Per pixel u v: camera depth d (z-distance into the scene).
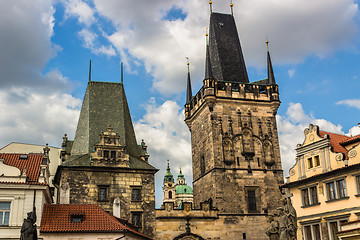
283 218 29.22
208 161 76.94
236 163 75.44
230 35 89.69
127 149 72.31
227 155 75.69
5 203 50.09
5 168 51.69
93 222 52.97
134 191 67.44
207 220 70.19
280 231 29.12
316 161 56.62
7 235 48.59
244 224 71.69
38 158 56.66
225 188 73.25
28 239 36.28
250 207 73.56
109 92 78.06
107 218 54.09
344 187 51.72
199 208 77.06
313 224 54.94
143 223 66.00
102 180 66.50
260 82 85.00
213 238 69.56
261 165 76.44
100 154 67.69
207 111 78.75
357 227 40.38
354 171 50.53
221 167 74.19
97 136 71.81
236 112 78.56
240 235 70.94
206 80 78.06
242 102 79.19
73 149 72.25
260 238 71.62
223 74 84.25
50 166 84.75
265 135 78.62
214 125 76.56
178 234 68.06
